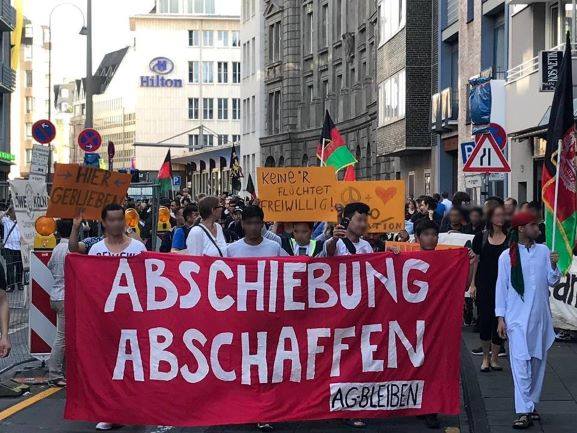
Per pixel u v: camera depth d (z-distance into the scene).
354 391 9.23
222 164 53.06
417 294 9.33
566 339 14.66
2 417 9.91
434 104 37.09
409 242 15.73
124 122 148.75
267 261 9.19
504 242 12.06
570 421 9.65
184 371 9.09
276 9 67.19
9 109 57.88
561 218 9.62
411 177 42.56
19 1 62.97
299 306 9.21
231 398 9.12
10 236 20.95
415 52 38.62
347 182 14.12
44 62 117.06
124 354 9.06
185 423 9.05
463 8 34.12
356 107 52.19
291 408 9.15
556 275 9.56
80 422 9.73
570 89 9.70
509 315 9.58
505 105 28.16
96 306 9.05
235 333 9.14
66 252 11.22
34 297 12.03
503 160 17.61
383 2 43.12
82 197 11.16
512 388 11.20
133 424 9.14
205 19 130.25
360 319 9.26
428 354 9.33
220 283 9.16
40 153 17.52
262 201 11.77
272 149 68.81
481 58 31.83
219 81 131.25
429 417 9.51
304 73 63.75
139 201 38.69
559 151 9.66
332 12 57.38
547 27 27.06
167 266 9.12
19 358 13.34
